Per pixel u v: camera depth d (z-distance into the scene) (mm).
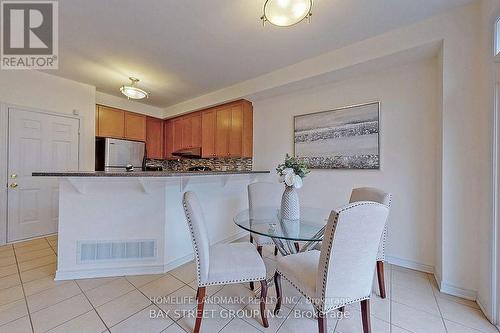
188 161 5234
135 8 1977
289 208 2061
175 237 2533
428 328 1592
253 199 2773
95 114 3973
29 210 3277
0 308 1744
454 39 1986
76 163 3662
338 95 3006
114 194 2309
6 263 2518
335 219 1208
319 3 1909
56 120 3475
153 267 2367
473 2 1909
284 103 3551
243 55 2785
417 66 2457
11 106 3100
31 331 1511
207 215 3016
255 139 3898
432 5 1947
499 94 1656
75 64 3039
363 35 2377
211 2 1904
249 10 1999
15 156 3146
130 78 3467
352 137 2875
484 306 1743
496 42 1672
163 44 2547
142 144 4660
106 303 1834
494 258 1654
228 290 2064
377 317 1704
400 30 2246
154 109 4984
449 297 1947
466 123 1938
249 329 1583
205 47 2602
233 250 1829
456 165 1979
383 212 1304
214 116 4203
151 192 2389
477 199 1895
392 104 2604
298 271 1509
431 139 2369
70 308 1762
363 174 2795
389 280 2229
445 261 2023
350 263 1286
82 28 2266
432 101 2365
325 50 2670
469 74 1927
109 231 2295
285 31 2303
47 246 3021
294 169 2105
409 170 2496
